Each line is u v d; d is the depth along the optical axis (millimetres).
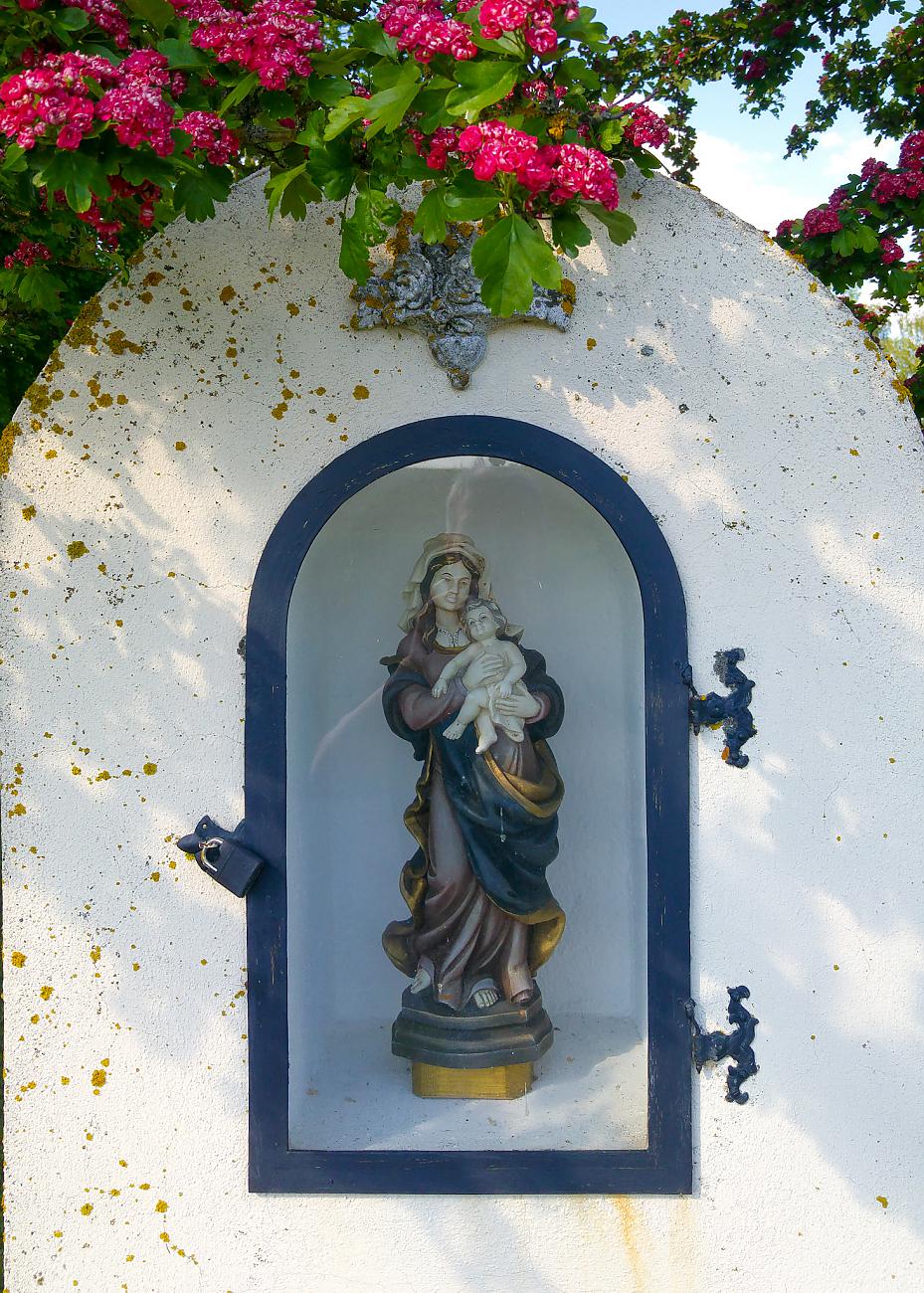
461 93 1483
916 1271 1935
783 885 1930
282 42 1537
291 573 1912
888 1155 1934
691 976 1923
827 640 1934
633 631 2014
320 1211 1903
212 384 1916
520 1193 1893
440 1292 1907
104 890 1915
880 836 1931
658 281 1926
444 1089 2068
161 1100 1916
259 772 1901
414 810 2111
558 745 2203
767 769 1929
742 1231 1923
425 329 1908
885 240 2518
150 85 1489
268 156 1877
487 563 2168
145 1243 1915
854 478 1930
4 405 3090
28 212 2271
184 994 1916
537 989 2125
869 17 2941
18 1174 1917
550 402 1927
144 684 1916
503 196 1557
